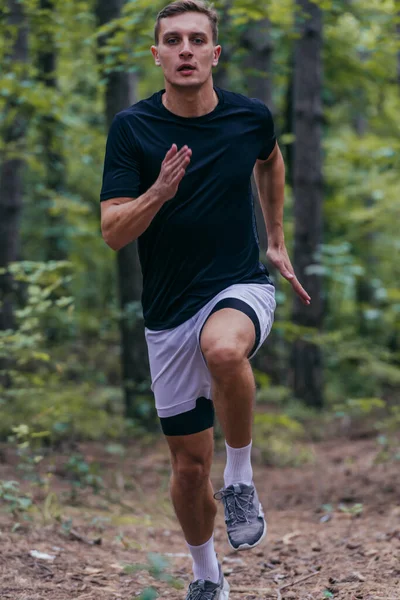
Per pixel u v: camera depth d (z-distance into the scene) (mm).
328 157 19094
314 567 5137
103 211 3525
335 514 7062
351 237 19891
